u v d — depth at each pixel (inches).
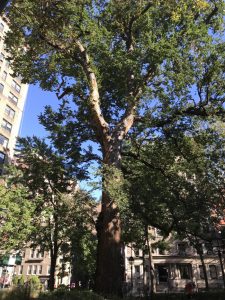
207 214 721.6
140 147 814.5
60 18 619.5
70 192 872.3
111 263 515.2
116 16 682.8
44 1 596.7
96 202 770.8
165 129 756.0
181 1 649.0
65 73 733.9
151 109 684.1
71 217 810.2
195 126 748.0
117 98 797.2
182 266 2247.8
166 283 2207.2
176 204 693.9
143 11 673.0
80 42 689.0
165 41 636.7
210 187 764.6
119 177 536.4
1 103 2176.4
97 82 689.6
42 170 895.1
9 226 957.2
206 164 783.7
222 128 741.9
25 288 366.6
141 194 674.2
